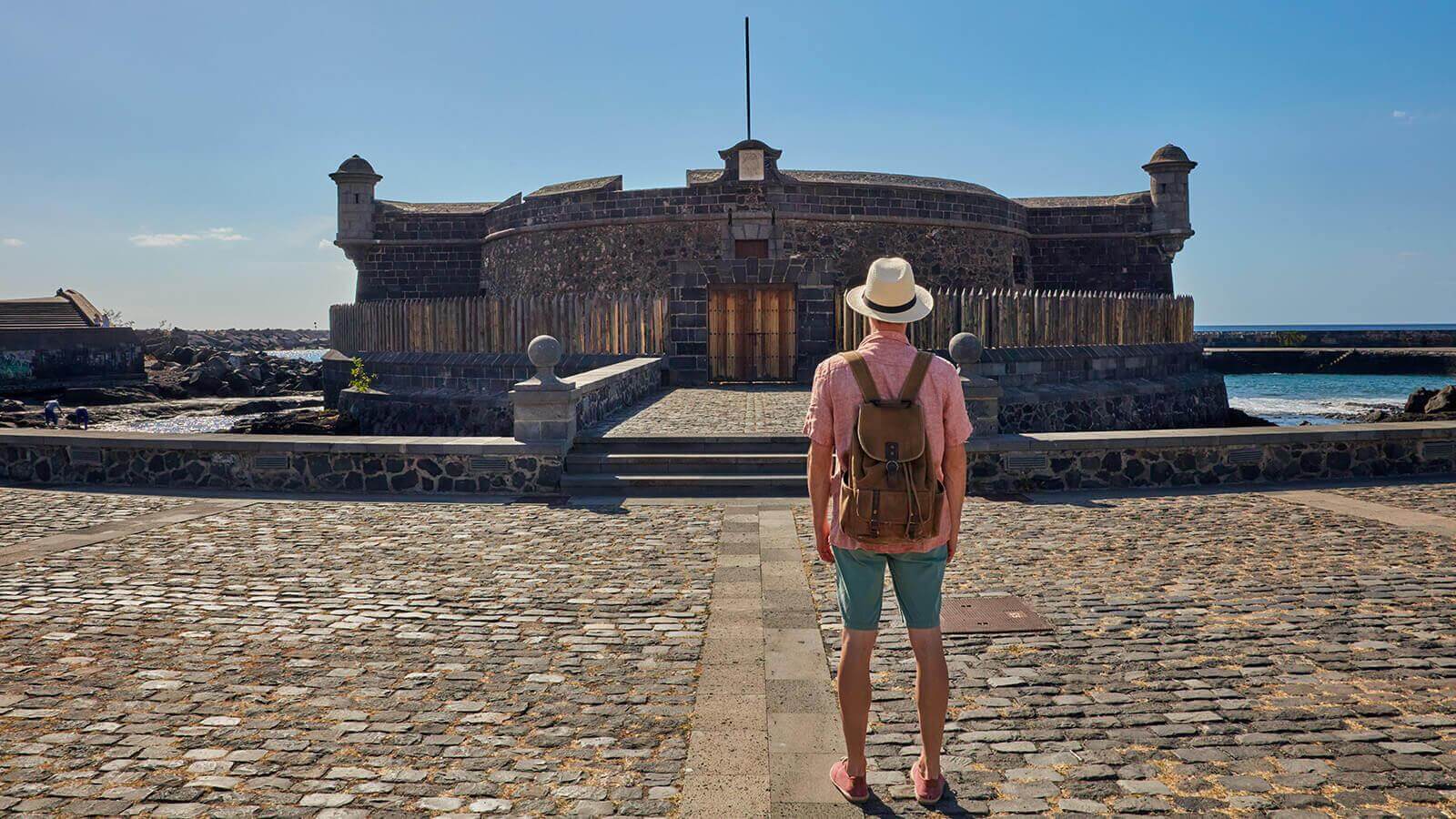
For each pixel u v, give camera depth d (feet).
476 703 13.92
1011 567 21.95
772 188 83.66
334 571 22.09
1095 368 67.67
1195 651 15.88
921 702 10.79
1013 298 63.67
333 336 87.66
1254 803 10.61
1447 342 201.67
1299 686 14.16
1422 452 34.91
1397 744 12.07
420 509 30.58
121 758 11.98
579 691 14.38
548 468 33.86
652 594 19.92
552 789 11.19
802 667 15.35
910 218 87.25
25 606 18.92
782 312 67.15
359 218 99.91
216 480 35.22
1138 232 100.37
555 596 19.81
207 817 10.45
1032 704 13.62
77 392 116.57
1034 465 33.19
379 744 12.44
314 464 34.55
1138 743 12.27
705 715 13.39
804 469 34.50
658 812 10.63
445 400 69.46
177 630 17.43
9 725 12.97
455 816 10.52
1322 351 186.70
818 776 11.47
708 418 44.60
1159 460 33.71
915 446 10.33
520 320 69.05
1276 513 28.09
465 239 101.71
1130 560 22.53
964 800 10.80
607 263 87.71
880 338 11.05
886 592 19.77
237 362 176.04
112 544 24.97
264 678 14.92
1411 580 20.24
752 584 20.67
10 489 34.78
